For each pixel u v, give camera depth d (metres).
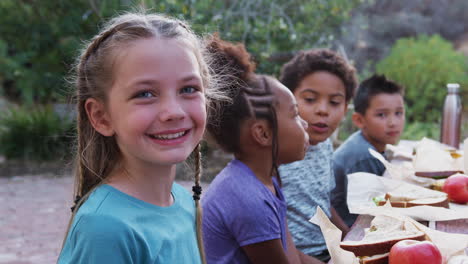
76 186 1.17
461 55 10.05
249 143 1.45
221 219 1.40
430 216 1.50
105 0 7.06
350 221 2.50
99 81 1.03
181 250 1.12
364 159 2.50
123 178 1.08
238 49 1.51
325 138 2.06
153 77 0.97
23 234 4.43
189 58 1.01
